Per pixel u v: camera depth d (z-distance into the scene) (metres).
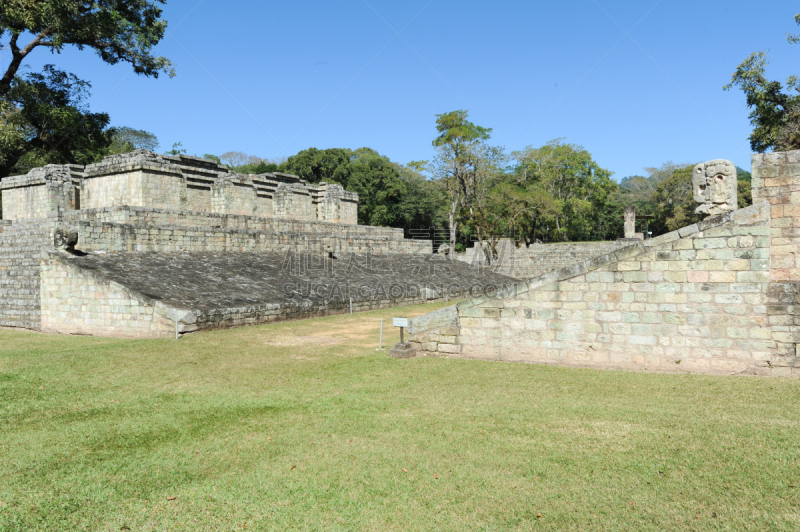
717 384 8.35
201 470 5.64
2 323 17.95
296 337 14.63
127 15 26.33
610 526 4.32
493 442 6.22
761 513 4.43
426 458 5.79
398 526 4.41
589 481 5.14
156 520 4.60
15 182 29.34
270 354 12.08
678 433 6.32
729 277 9.02
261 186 33.34
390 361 11.05
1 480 5.46
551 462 5.61
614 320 9.77
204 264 21.19
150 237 21.16
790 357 8.69
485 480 5.22
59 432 6.91
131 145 62.66
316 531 4.36
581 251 40.78
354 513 4.64
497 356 10.76
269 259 25.08
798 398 7.52
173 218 24.67
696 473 5.23
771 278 9.32
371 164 62.00
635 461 5.55
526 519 4.47
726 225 9.04
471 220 49.31
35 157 30.59
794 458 5.46
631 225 39.09
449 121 47.47
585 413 7.19
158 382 9.55
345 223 39.91
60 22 22.86
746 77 23.80
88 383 9.48
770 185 9.40
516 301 10.56
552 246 41.94
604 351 9.84
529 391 8.39
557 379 9.04
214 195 30.34
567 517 4.48
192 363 11.09
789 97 23.44
